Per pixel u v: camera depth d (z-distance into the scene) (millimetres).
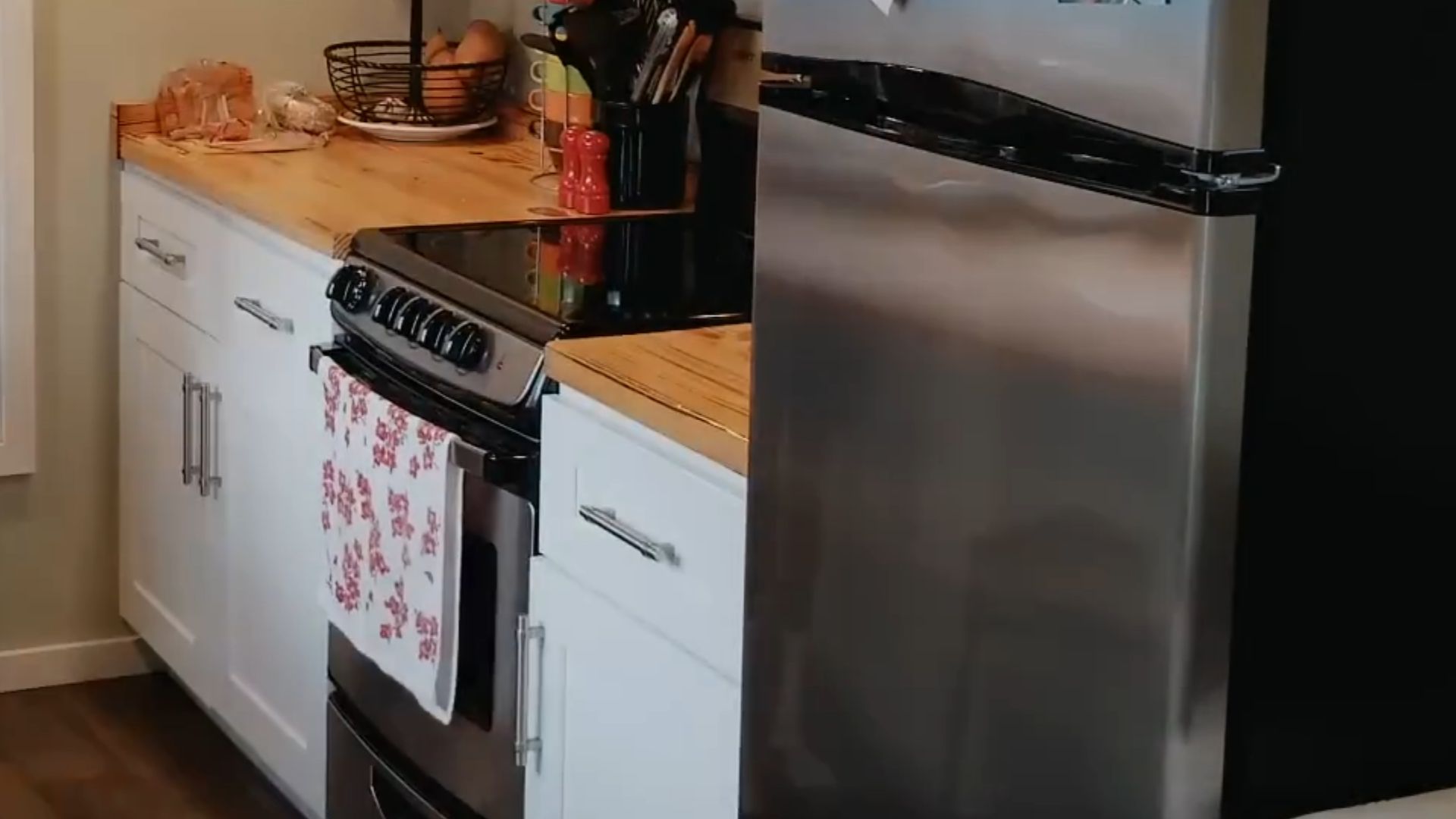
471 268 2428
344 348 2588
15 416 3400
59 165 3354
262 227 2842
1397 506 1283
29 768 3217
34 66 3285
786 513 1629
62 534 3520
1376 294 1233
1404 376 1261
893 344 1455
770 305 1617
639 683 1983
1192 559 1201
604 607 2037
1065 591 1303
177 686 3596
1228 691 1235
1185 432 1188
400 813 2521
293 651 2848
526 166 3268
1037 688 1340
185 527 3232
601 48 2879
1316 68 1177
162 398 3271
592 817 2111
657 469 1911
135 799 3129
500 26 3574
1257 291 1187
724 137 2906
